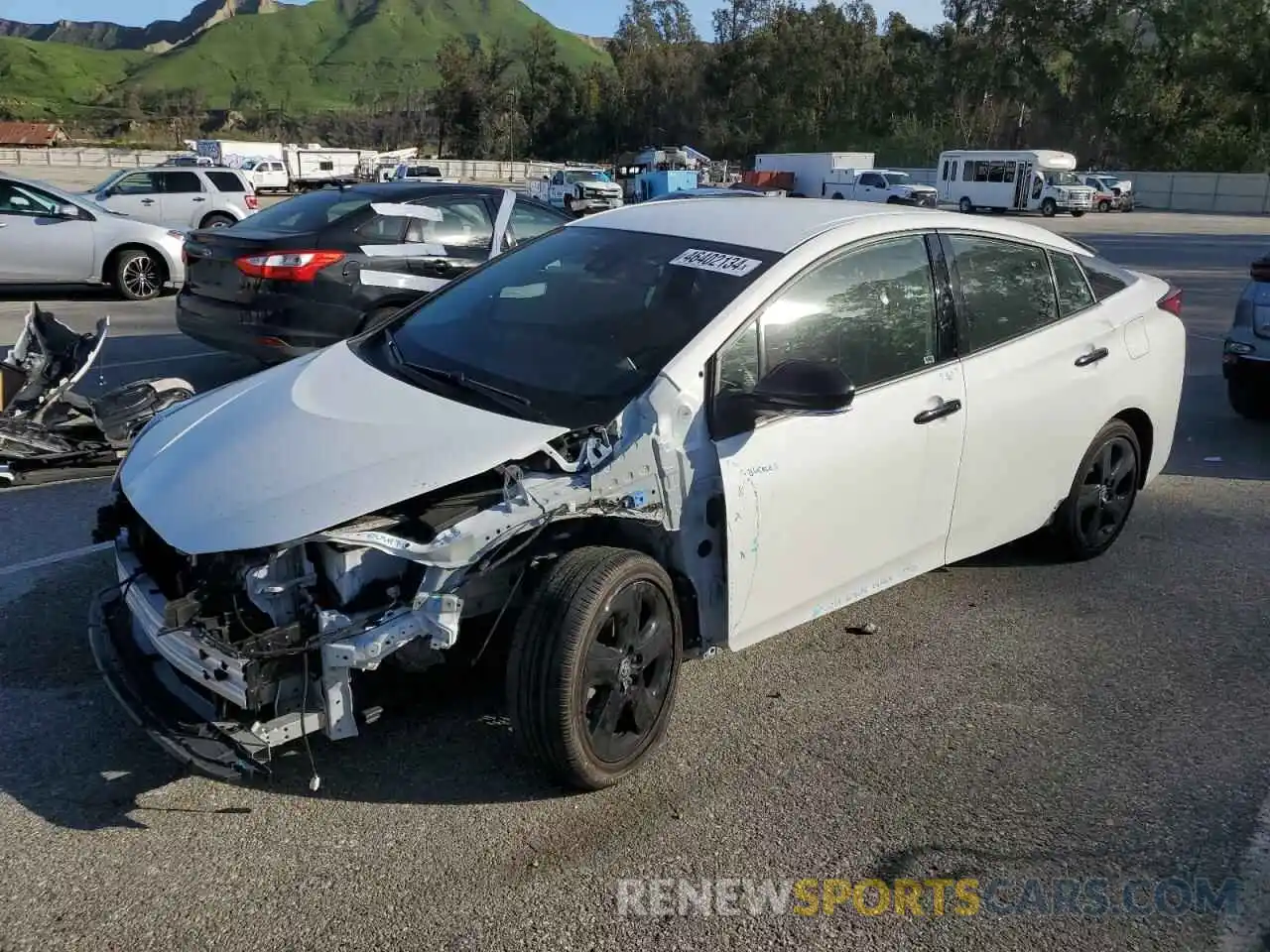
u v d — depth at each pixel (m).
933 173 62.62
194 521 3.16
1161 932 2.91
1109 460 5.30
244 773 3.00
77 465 6.46
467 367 3.83
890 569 4.24
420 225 8.28
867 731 3.86
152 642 3.38
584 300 4.01
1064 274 5.04
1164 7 75.00
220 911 2.85
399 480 3.16
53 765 3.47
